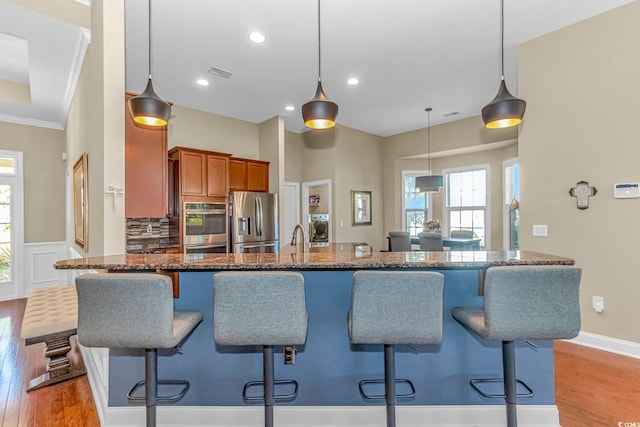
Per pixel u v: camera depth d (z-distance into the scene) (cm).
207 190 420
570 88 295
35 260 501
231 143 533
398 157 666
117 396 183
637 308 261
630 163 264
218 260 167
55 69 346
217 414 183
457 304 184
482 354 184
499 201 584
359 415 183
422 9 267
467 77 399
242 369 184
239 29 291
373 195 665
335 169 597
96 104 257
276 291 137
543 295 136
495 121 214
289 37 305
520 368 182
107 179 235
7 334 343
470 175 629
